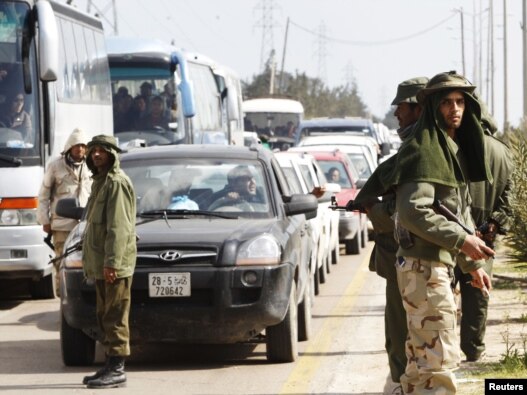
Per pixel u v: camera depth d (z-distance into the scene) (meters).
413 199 22.23
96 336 34.53
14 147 50.66
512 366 31.66
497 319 42.31
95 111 65.81
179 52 82.56
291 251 35.78
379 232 26.48
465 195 23.12
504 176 30.31
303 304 39.34
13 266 49.88
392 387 27.19
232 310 33.94
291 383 32.62
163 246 34.25
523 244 41.59
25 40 52.19
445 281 22.59
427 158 22.38
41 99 52.12
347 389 31.48
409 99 26.83
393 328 26.67
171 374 34.22
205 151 39.94
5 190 50.03
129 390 31.88
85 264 32.34
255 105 157.62
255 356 37.16
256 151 40.31
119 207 31.88
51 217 44.44
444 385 22.69
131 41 82.88
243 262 34.16
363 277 60.00
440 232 22.09
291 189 45.12
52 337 41.78
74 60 61.06
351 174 73.88
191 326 34.06
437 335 22.55
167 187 38.28
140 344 36.50
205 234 34.81
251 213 37.59
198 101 90.88
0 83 51.69
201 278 33.94
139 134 82.12
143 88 82.38
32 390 32.00
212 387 32.22
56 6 58.44
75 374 34.38
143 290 34.03
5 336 42.06
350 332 41.75
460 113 22.77
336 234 64.62
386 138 163.75
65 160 44.19
